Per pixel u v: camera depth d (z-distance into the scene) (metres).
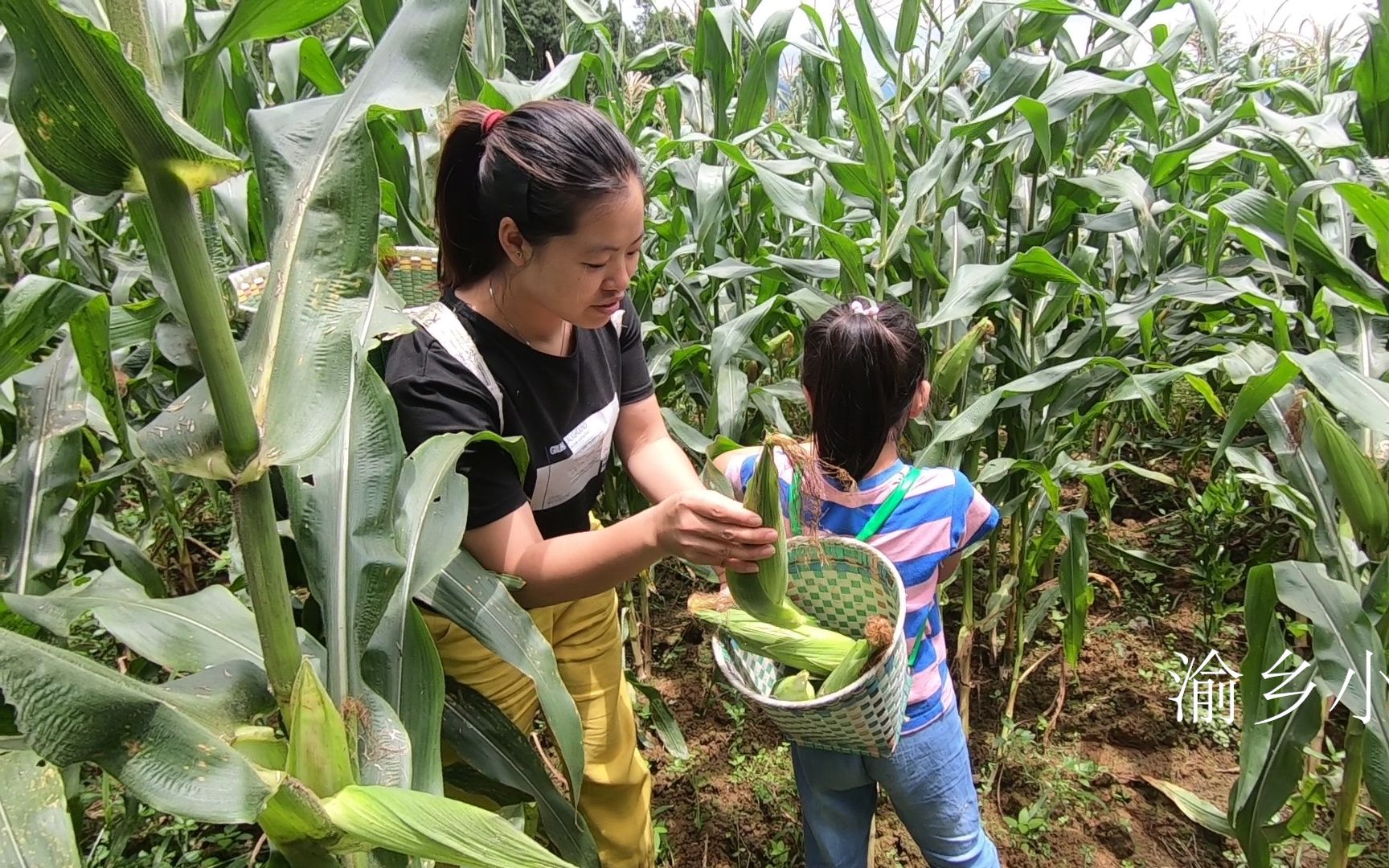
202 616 1.11
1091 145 2.66
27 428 1.48
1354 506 1.72
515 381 1.59
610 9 3.48
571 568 1.52
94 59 0.61
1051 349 3.03
